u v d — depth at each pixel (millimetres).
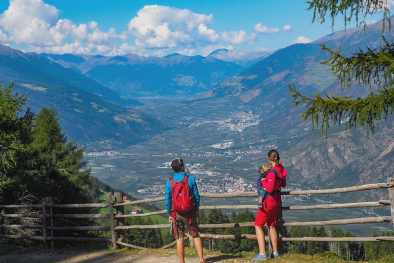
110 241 10156
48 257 9367
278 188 7199
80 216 10422
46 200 10969
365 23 7871
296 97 8297
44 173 22844
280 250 7785
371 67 7891
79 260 8930
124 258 8766
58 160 28562
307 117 8203
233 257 7988
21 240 13484
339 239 7145
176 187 6582
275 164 7141
